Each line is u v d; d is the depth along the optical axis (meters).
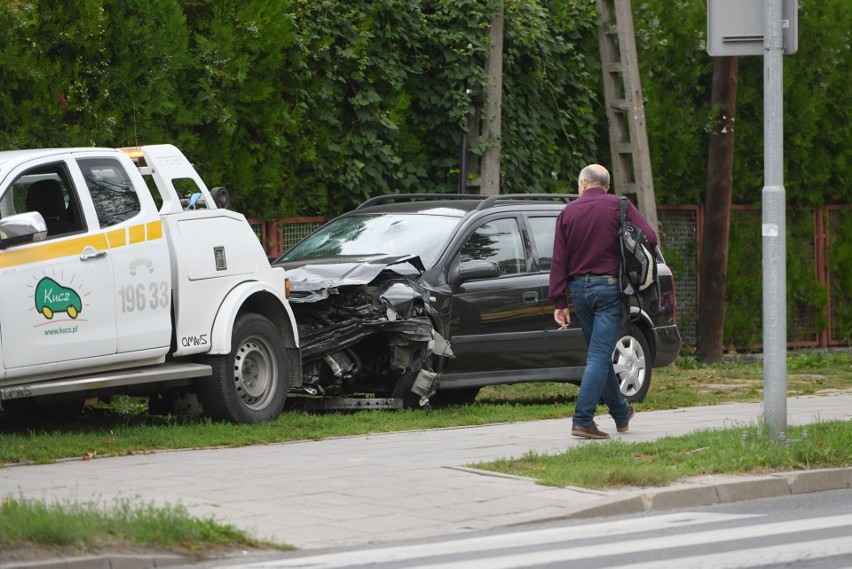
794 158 60.31
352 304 33.41
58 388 27.25
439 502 21.78
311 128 44.78
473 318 34.81
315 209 45.56
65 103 37.00
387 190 47.31
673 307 39.56
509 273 36.09
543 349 36.31
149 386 29.64
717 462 24.61
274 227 44.06
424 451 27.14
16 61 35.72
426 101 48.62
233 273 31.20
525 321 35.94
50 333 27.30
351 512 20.92
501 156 50.19
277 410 31.55
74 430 30.38
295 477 23.73
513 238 36.59
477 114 49.00
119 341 28.56
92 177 28.94
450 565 17.42
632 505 21.98
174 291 29.98
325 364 33.66
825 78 60.44
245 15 41.56
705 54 56.62
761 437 26.19
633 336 38.03
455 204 37.31
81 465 25.05
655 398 39.00
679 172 55.97
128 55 38.41
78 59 37.25
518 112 51.75
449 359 34.38
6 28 35.66
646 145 52.72
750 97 58.41
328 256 35.91
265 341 31.48
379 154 46.81
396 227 36.34
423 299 33.41
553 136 52.94
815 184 61.47
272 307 32.19
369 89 46.28
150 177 32.94
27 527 17.20
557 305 29.64
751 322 58.88
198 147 40.66
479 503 21.75
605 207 29.17
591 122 54.22
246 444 28.25
